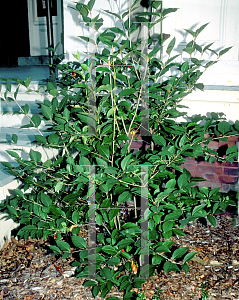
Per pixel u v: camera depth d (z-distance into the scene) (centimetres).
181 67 255
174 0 340
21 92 396
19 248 283
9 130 351
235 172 346
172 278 238
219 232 307
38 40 664
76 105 250
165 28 349
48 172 255
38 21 652
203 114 347
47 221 255
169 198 229
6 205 258
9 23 686
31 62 634
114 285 230
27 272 249
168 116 267
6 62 682
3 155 322
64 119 231
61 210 240
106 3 384
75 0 397
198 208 226
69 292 226
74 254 271
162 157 223
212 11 339
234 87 329
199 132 243
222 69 341
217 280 234
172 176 228
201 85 257
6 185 280
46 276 244
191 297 216
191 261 260
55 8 625
